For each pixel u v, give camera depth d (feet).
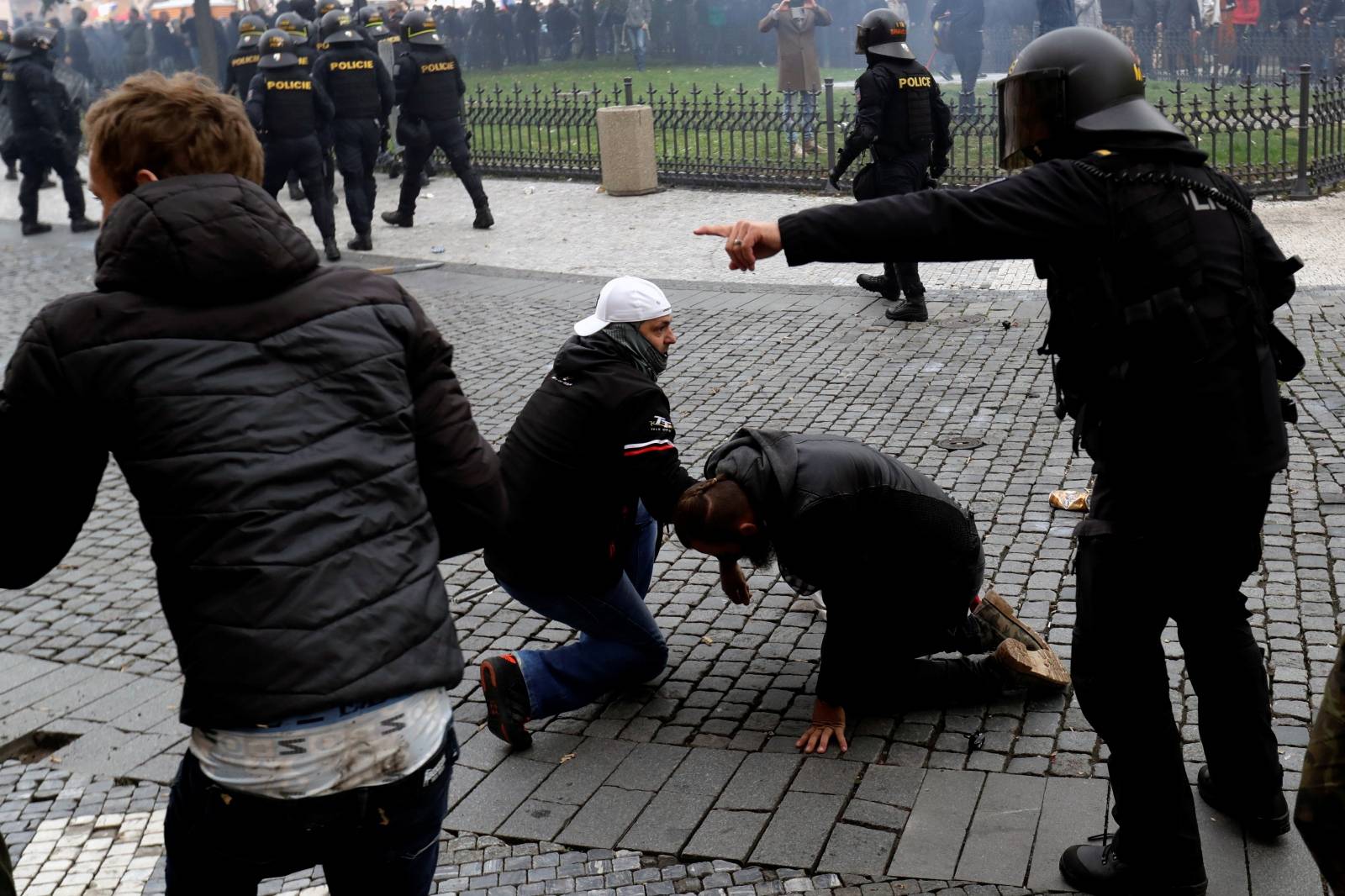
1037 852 11.27
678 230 42.68
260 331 7.14
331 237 41.19
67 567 20.61
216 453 6.89
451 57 44.42
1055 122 9.25
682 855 11.80
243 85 50.06
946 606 12.98
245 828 7.09
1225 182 9.29
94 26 120.16
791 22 53.31
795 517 12.05
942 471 20.72
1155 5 68.90
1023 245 8.75
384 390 7.34
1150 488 9.36
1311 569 16.30
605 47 98.27
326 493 7.04
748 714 14.11
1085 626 10.01
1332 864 6.84
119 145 7.44
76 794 14.06
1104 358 9.09
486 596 17.93
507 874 11.81
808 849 11.66
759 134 57.82
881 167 29.55
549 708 13.73
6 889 7.07
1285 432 9.56
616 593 13.80
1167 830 10.15
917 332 28.84
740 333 29.81
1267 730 10.88
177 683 16.52
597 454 13.10
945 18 57.47
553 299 34.83
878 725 13.53
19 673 17.10
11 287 40.29
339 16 41.39
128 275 7.09
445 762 7.42
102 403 6.99
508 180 55.11
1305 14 65.16
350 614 6.93
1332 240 35.24
